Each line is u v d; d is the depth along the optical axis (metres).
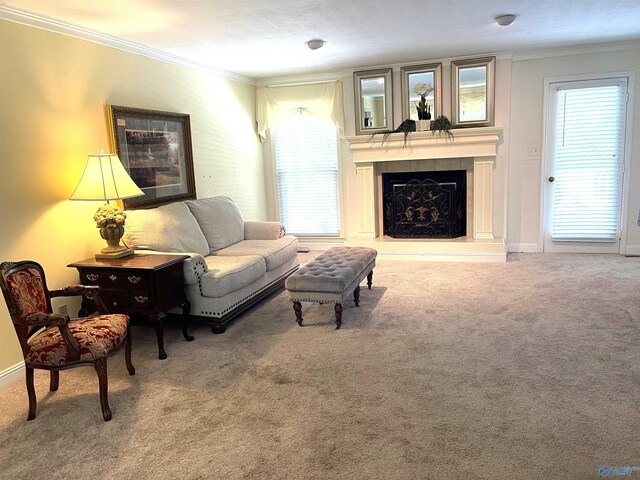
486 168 5.73
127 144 4.17
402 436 2.30
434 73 5.82
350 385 2.83
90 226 3.82
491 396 2.62
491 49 5.41
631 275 4.79
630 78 5.38
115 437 2.42
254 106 6.51
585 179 5.71
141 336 3.78
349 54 5.21
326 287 3.68
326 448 2.24
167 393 2.84
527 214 5.96
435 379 2.84
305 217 6.76
